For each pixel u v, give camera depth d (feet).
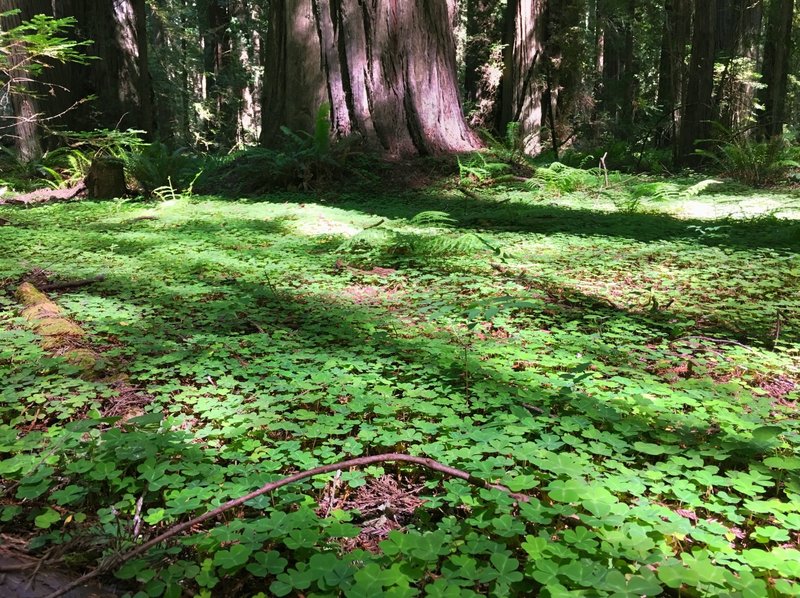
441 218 32.22
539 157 67.26
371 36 52.54
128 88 73.67
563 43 73.61
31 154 58.03
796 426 10.33
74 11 68.74
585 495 6.99
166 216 35.96
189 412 10.85
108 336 14.82
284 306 17.94
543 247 27.71
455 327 16.03
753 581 5.61
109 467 7.68
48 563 6.45
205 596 6.09
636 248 27.22
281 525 6.77
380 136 53.26
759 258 24.73
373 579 5.59
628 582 5.45
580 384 11.66
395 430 9.58
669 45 76.95
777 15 94.17
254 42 127.65
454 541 6.68
